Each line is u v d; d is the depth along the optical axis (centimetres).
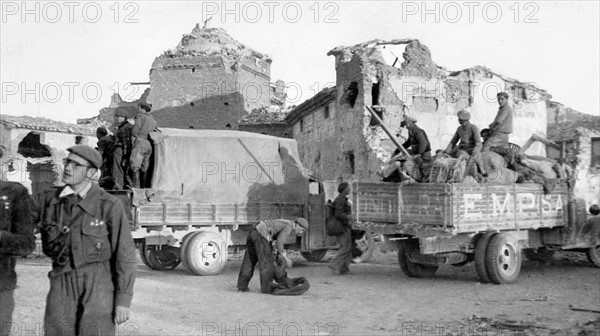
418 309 877
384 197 1188
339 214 1295
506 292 1035
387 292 1038
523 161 1269
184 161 1330
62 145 3434
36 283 1091
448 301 946
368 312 853
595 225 1345
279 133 4097
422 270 1245
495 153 1254
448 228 1058
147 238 1273
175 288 1064
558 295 999
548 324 768
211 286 1108
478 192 1106
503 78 2989
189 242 1270
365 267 1443
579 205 1331
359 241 1556
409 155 1216
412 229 1110
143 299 941
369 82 2653
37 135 3428
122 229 465
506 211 1159
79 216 456
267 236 1024
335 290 1062
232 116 4441
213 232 1316
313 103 3259
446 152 1258
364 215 1228
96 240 456
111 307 460
